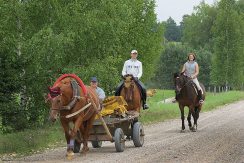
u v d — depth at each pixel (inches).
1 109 703.1
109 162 490.0
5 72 709.3
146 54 1188.5
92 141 599.5
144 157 519.8
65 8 807.7
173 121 1047.0
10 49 729.6
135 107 648.4
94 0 845.8
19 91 730.8
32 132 725.9
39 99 770.8
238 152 546.3
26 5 788.6
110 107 601.0
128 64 672.4
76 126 518.6
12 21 780.6
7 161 514.6
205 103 1537.9
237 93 2175.2
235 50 2516.0
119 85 657.6
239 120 1015.0
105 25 829.2
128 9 904.3
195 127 831.7
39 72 754.2
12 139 661.3
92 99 546.3
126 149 596.4
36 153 583.5
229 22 2503.7
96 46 848.3
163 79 3444.9
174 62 3435.0
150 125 957.8
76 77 532.7
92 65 824.9
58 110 496.7
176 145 618.8
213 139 678.5
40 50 731.4
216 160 491.8
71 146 519.5
